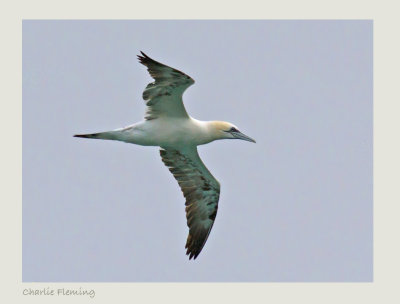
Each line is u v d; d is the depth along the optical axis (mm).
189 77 21594
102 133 23391
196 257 25109
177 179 25375
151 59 21234
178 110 23125
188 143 23812
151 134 23328
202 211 25438
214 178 24969
